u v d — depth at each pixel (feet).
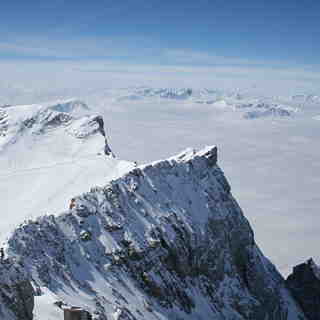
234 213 451.94
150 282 298.56
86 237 284.61
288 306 482.28
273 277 503.20
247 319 384.88
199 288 353.92
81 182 511.81
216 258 388.98
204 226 387.96
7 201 492.54
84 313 148.87
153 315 275.18
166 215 355.15
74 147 655.76
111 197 326.03
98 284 260.01
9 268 154.71
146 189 361.71
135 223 325.01
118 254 293.02
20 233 243.60
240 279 420.36
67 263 256.93
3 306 144.05
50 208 455.63
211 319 333.21
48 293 198.80
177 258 337.52
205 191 424.05
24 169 586.45
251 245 476.13
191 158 438.40
